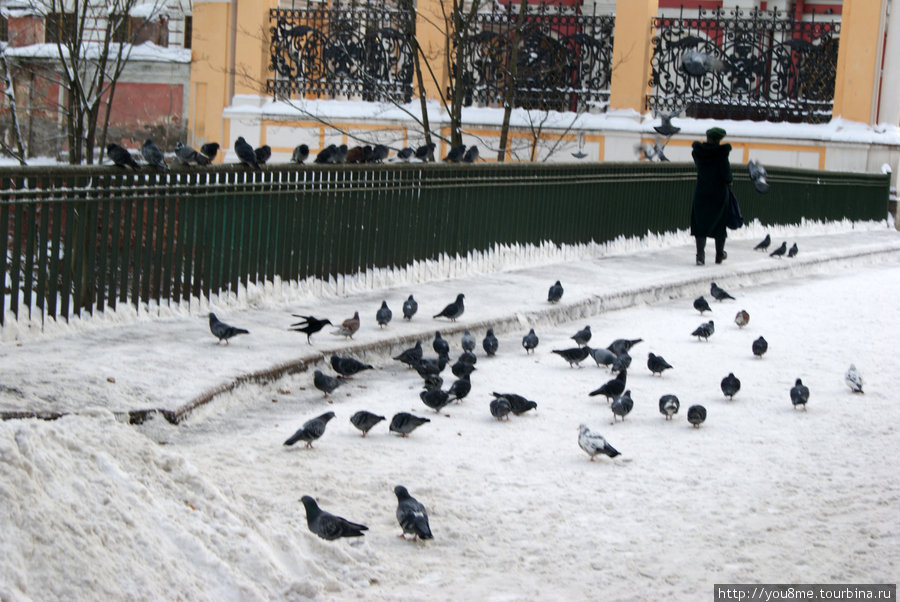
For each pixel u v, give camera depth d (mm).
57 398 8703
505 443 9156
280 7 29781
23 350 10141
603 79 27141
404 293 14844
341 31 27391
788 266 19484
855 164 26672
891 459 8930
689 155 26516
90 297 11273
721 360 12625
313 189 13969
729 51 32031
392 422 9125
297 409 9859
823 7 34594
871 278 19688
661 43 26891
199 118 27906
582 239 19266
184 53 27812
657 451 9039
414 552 6828
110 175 11289
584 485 8125
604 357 11828
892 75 26766
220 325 11008
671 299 16656
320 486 7773
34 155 27625
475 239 16922
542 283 16172
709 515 7551
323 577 6254
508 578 6469
